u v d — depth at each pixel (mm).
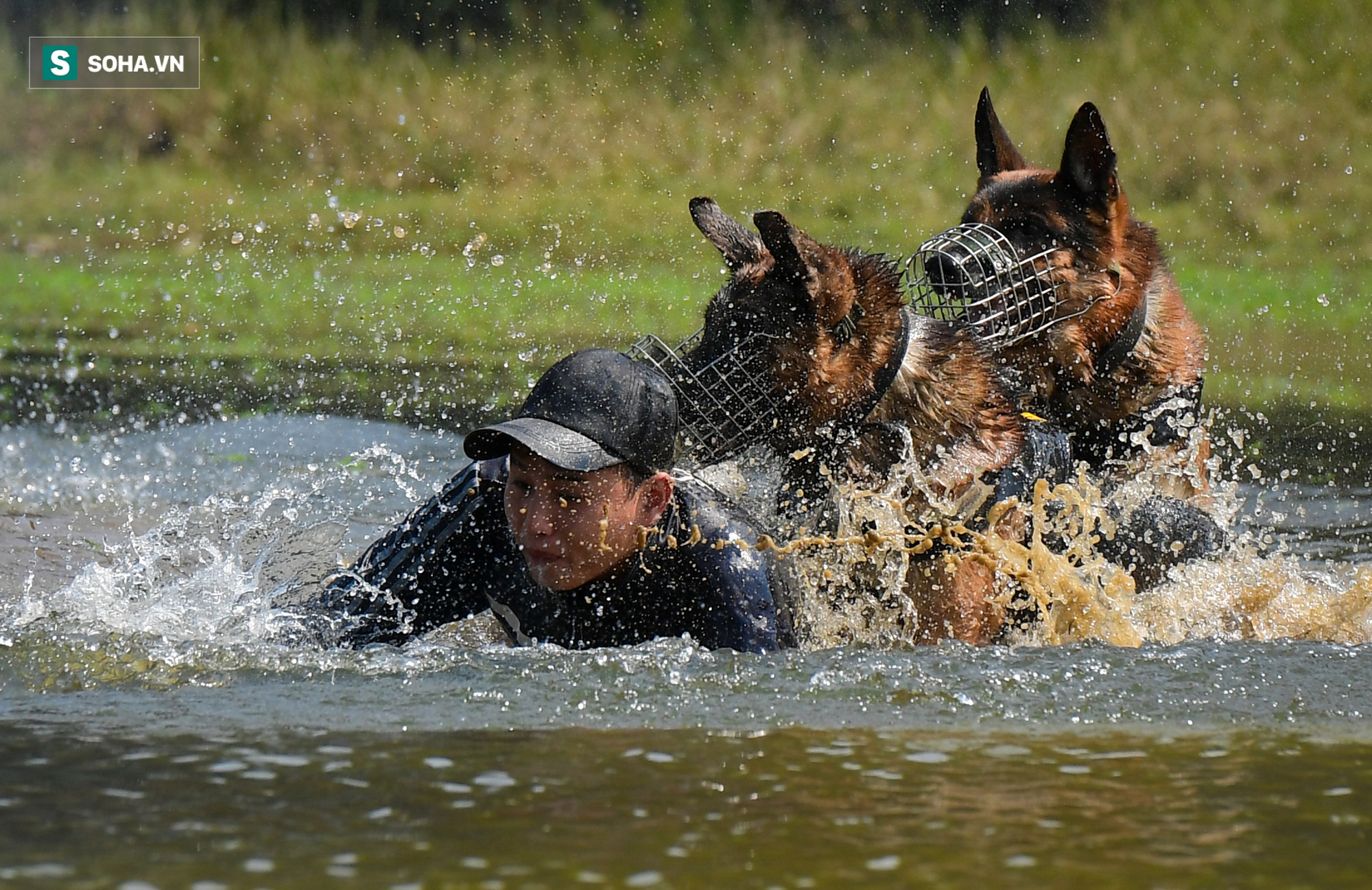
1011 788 4777
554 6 38625
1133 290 9539
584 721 5586
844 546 7992
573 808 4547
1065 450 8828
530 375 19156
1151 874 4039
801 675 6207
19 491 11852
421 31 38375
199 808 4523
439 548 7281
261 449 13844
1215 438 15281
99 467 12945
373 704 5816
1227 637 7961
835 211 30562
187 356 20656
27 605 7617
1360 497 12555
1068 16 37125
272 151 34594
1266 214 30000
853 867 4059
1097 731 5520
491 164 33500
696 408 7887
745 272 8172
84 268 28719
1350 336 22812
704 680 6129
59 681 6188
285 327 23672
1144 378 9609
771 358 7910
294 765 4980
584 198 31688
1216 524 9102
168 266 28859
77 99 36062
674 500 6957
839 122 33781
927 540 7398
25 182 34281
